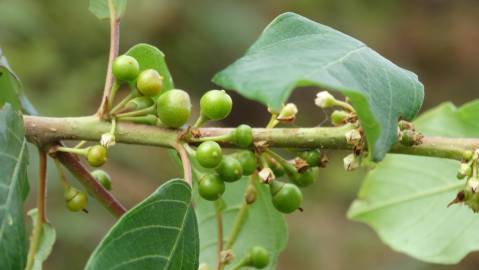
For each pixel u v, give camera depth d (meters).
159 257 0.33
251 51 0.33
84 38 1.14
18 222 0.33
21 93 0.40
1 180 0.33
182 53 1.20
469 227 0.43
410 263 1.05
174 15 1.19
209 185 0.35
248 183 0.41
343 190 1.18
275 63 0.32
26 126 0.36
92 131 0.36
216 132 0.36
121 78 0.35
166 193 0.33
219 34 1.20
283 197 0.36
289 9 1.31
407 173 0.44
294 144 0.36
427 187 0.44
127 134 0.36
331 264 1.11
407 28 1.48
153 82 0.35
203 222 0.42
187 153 0.35
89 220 0.91
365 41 1.40
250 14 1.24
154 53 0.38
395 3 1.47
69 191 0.37
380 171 0.44
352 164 0.35
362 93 0.31
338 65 0.33
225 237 0.42
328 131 0.35
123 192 1.00
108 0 0.37
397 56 1.46
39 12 1.10
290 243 1.12
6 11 1.06
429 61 1.48
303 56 0.33
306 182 0.36
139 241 0.33
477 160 0.35
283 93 0.31
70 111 1.04
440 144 0.35
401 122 0.35
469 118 0.43
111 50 0.37
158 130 0.36
